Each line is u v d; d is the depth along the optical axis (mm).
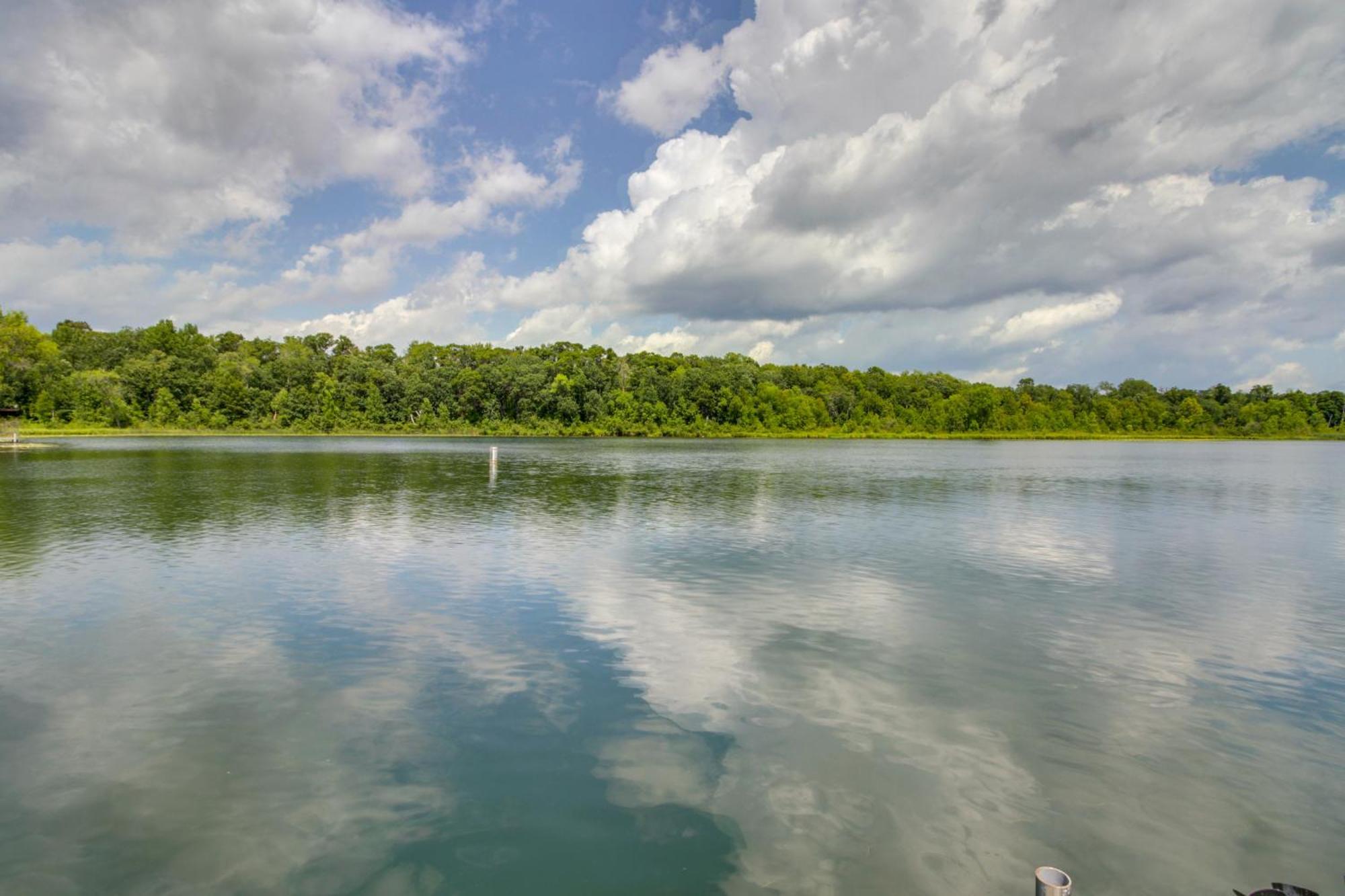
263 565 21344
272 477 49125
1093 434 174375
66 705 11320
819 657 13891
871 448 113125
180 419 128500
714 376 158250
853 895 7156
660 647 14289
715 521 30891
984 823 8430
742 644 14594
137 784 9031
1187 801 9008
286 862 7547
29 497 37031
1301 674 13547
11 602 17109
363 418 137625
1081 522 32531
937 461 79812
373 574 20219
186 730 10492
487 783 9148
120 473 51969
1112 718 11422
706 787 9102
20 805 8523
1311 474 64688
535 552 23594
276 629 15195
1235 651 14742
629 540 25922
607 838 8031
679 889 7215
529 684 12367
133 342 151375
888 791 9070
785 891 7195
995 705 11789
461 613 16500
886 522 31219
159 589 18422
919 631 15648
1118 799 9016
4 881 7180
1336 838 8320
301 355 152250
